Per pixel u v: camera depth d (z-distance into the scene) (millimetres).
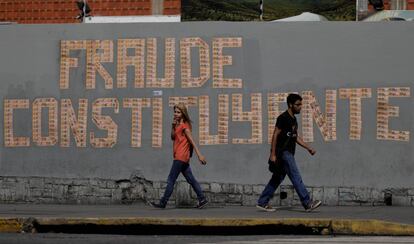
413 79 16797
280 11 24109
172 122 17406
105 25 17672
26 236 13406
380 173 16922
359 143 16969
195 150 16062
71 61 17781
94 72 17719
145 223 13820
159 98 17500
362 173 16969
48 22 23891
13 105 17984
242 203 17172
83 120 17750
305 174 17109
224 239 12898
